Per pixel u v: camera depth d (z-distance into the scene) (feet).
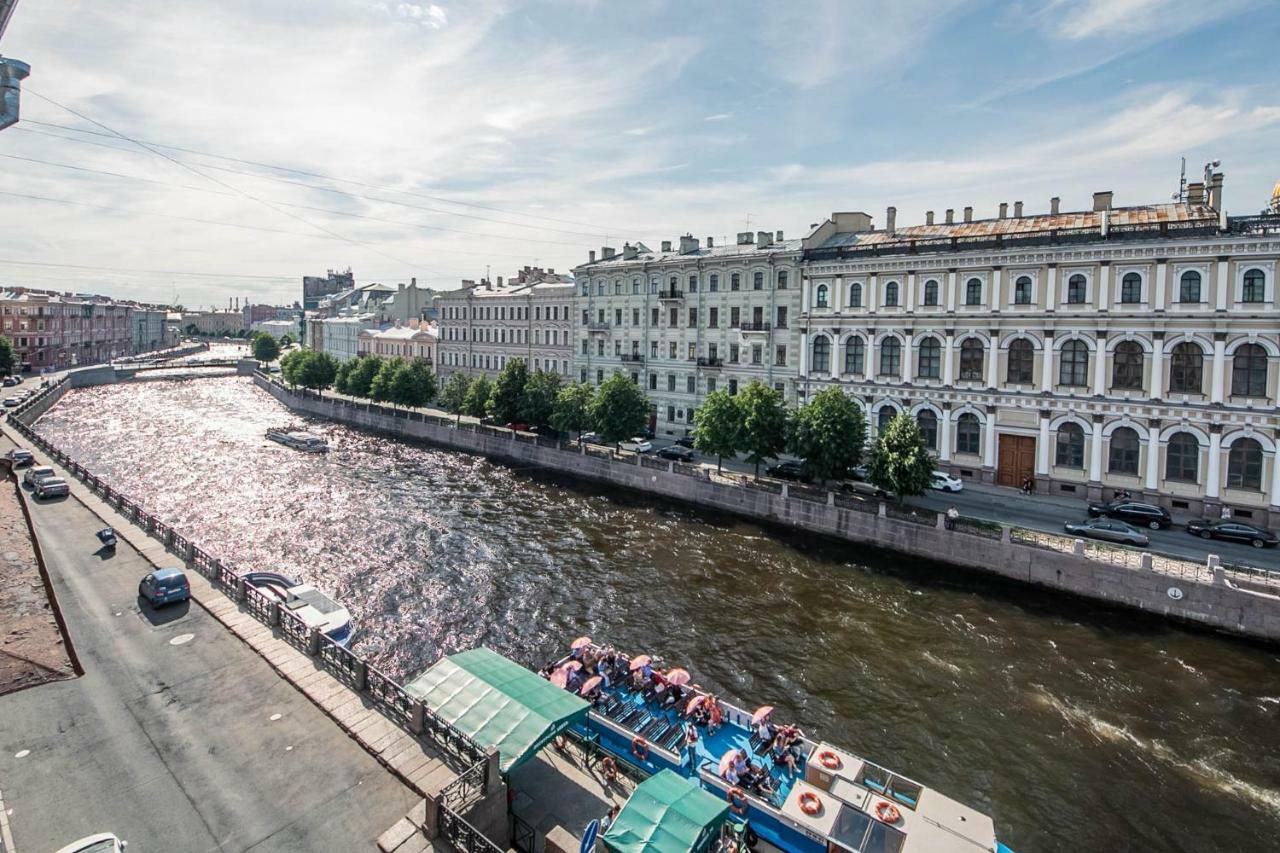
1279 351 123.34
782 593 112.06
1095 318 139.95
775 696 82.23
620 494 175.63
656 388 228.63
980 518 132.67
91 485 133.59
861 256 172.96
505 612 104.47
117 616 76.33
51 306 464.24
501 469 205.77
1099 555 109.60
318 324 517.96
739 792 55.21
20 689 60.64
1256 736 75.15
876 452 136.56
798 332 188.65
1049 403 146.72
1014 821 63.00
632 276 233.14
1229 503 129.08
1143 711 79.51
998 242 150.71
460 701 55.77
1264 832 61.82
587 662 77.77
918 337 163.84
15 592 81.00
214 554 126.41
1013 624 100.94
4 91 60.54
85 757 51.88
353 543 135.13
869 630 98.99
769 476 167.43
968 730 75.97
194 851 43.09
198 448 228.84
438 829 43.60
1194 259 129.29
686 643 95.04
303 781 49.60
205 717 57.26
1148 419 135.64
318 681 62.34
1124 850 59.93
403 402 272.31
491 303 297.12
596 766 56.13
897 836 49.70
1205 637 97.04
